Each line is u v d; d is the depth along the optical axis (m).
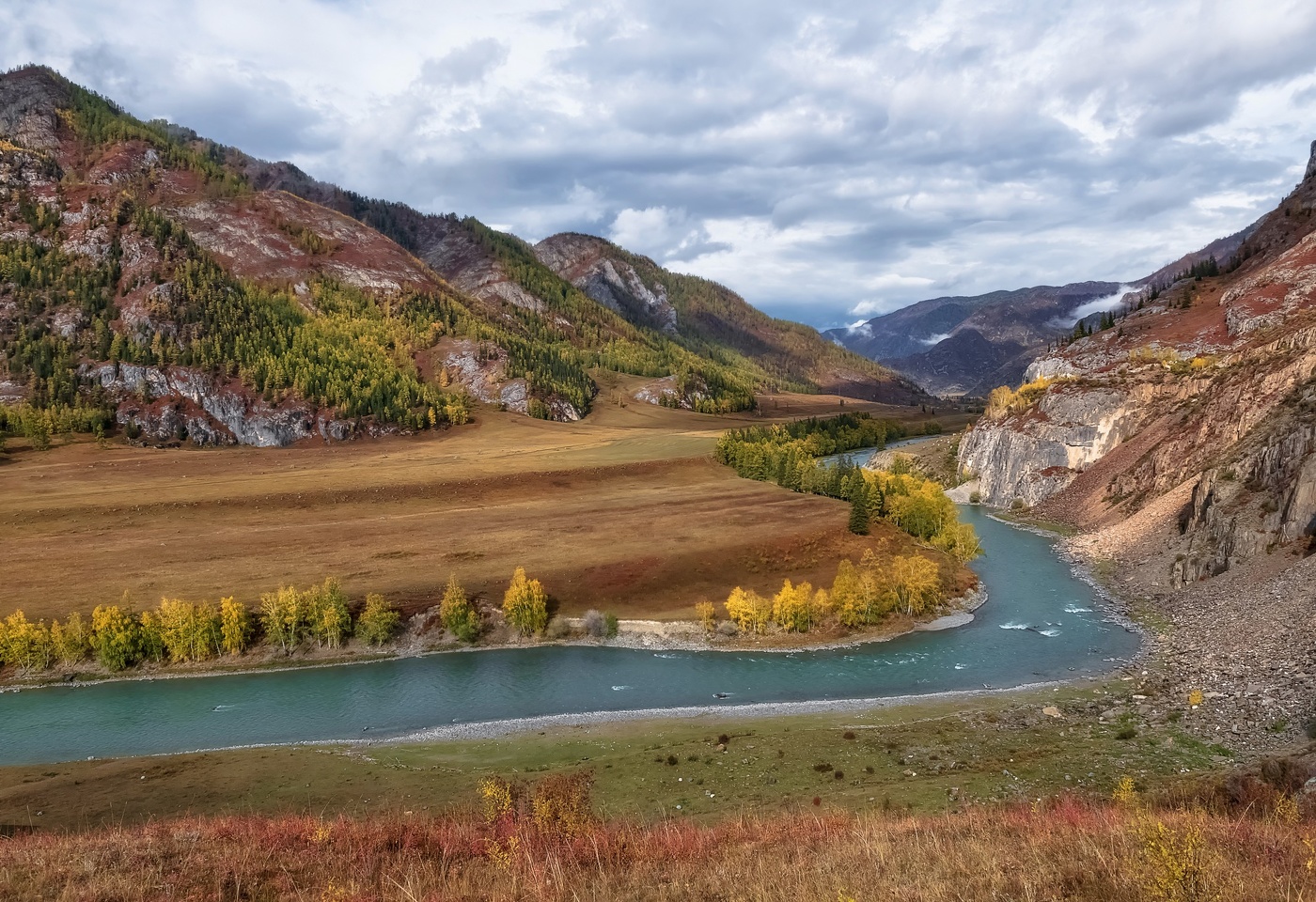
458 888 23.50
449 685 84.69
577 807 33.56
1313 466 83.50
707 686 81.12
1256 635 70.00
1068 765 50.06
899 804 44.50
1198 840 18.67
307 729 73.81
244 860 27.73
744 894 20.44
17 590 105.44
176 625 91.38
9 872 26.48
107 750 70.25
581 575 110.38
